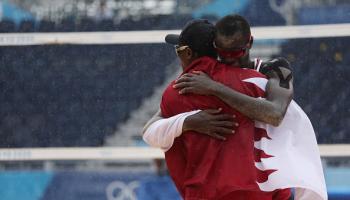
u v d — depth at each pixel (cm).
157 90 2883
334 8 2869
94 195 2747
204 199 1053
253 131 1098
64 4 2903
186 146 1095
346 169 2719
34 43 2878
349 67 2830
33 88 2891
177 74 2872
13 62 2883
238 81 1109
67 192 2764
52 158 2839
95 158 2834
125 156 2800
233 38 1099
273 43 2880
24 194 2797
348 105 2812
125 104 2891
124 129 2872
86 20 2878
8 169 2820
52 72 2894
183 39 1153
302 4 2880
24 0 2902
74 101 2892
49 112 2884
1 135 2856
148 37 2859
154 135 1116
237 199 1050
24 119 2877
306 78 2848
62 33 2875
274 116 1068
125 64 2884
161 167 2744
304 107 2836
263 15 2884
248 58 1168
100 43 2875
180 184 1115
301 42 2856
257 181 1075
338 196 2698
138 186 2717
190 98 1109
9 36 2866
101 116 2891
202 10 2914
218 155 1073
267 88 1113
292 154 1104
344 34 2792
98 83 2895
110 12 2891
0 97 2878
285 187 1072
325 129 2809
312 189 1078
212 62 1127
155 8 2898
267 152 1097
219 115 1082
